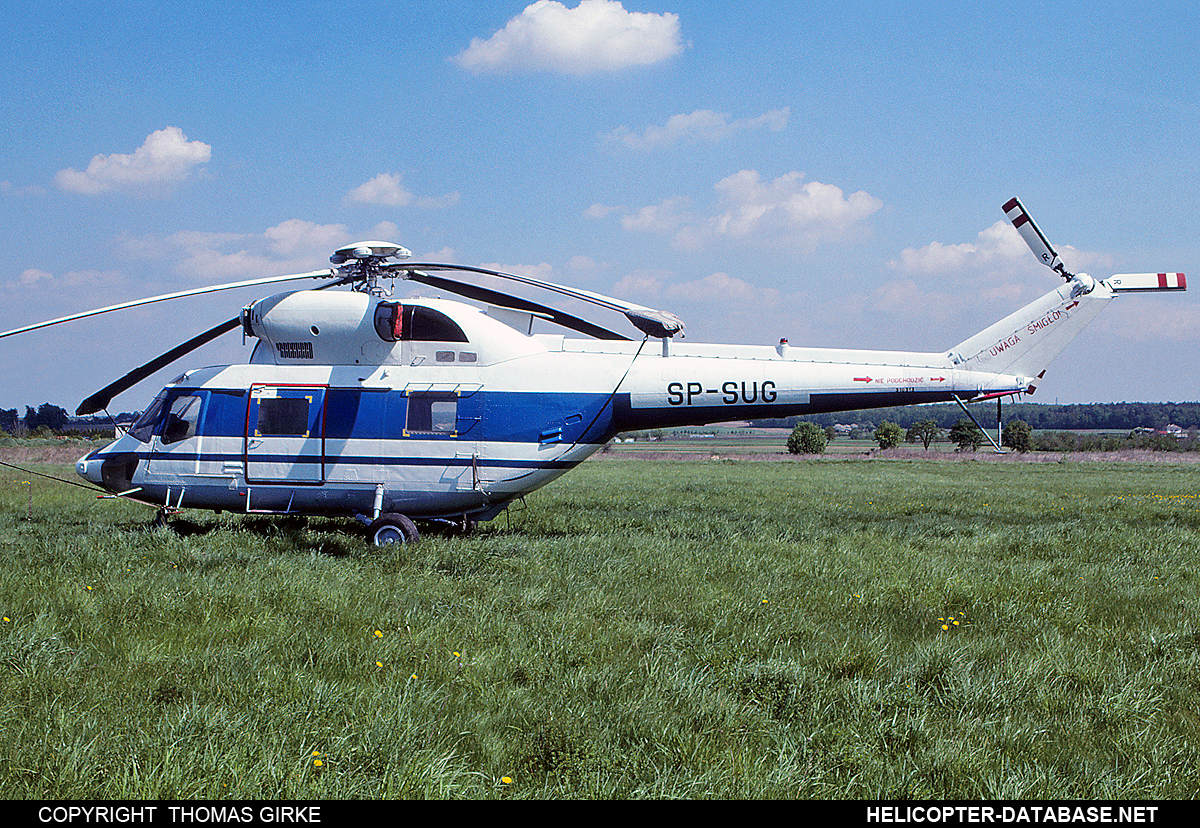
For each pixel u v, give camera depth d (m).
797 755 4.02
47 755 3.70
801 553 9.52
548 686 4.95
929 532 12.25
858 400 10.77
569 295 9.85
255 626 5.86
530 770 3.90
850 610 7.00
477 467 10.23
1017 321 10.98
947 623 6.63
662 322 9.27
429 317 10.40
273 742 3.90
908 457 55.28
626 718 4.40
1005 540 11.05
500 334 10.55
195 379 10.74
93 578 7.21
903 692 4.85
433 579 7.61
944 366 10.88
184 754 3.74
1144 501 19.30
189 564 7.93
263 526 11.34
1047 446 70.75
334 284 10.80
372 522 10.26
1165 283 10.85
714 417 10.59
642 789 3.61
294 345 10.51
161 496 10.74
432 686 4.92
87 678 4.83
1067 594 7.57
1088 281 10.84
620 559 8.69
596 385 10.36
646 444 116.44
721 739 4.26
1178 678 5.29
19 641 5.11
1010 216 11.10
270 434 10.44
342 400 10.35
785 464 45.09
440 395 10.29
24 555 8.14
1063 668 5.34
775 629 6.22
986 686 4.91
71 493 17.48
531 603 6.79
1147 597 7.60
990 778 3.78
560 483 25.56
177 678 4.76
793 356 10.77
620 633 6.04
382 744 3.91
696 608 6.80
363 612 6.32
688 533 11.52
